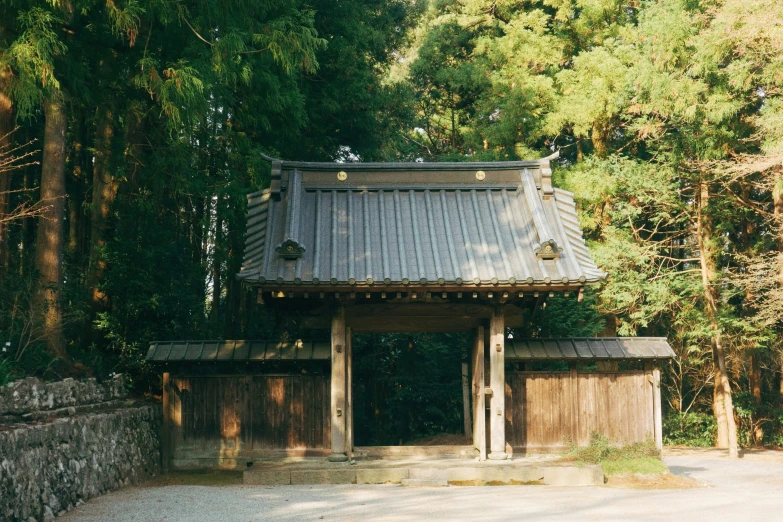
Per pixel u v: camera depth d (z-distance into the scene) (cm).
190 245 1812
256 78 1537
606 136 2239
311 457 1341
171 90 1193
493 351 1250
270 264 1185
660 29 1705
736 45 1648
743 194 2095
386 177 1360
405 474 1180
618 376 1366
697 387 2547
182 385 1362
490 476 1176
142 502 982
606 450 1270
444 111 3055
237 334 1983
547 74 2405
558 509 915
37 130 1972
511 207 1327
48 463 888
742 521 839
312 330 1783
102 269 1541
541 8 2542
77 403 1100
